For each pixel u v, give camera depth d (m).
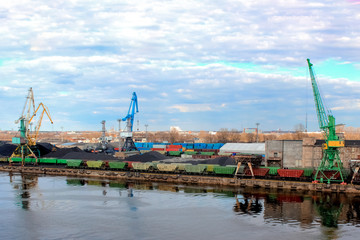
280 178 103.00
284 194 90.19
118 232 62.03
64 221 68.38
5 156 171.25
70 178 120.00
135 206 79.56
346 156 102.88
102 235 60.50
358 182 93.88
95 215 72.44
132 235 60.50
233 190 95.88
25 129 151.50
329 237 59.62
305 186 94.75
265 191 94.00
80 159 150.38
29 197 88.81
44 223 67.12
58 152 163.38
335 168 93.25
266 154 113.69
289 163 110.88
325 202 81.75
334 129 92.81
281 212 74.06
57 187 102.50
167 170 119.31
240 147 182.62
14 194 92.50
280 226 65.25
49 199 86.62
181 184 105.88
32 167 139.62
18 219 69.69
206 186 102.19
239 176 108.44
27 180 116.12
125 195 90.81
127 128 191.38
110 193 93.44
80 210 76.25
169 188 99.75
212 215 72.19
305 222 67.50
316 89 96.81
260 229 63.62
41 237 59.62
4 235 60.59
